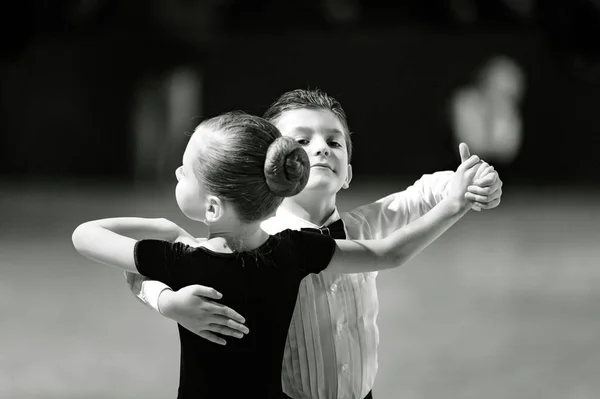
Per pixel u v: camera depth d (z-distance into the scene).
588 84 76.06
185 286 8.04
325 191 9.06
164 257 8.05
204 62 77.56
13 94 77.31
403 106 77.31
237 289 8.05
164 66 76.88
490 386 18.31
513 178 76.25
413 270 34.44
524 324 24.47
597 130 75.88
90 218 50.09
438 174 9.69
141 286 8.18
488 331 23.67
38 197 62.16
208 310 7.77
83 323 24.67
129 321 24.94
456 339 22.67
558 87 76.06
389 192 63.69
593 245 41.16
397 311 26.39
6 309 26.72
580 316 25.58
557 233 45.94
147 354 20.92
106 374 19.09
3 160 77.81
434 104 77.06
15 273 33.78
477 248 40.69
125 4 76.56
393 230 9.70
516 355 20.98
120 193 65.81
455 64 76.75
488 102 75.38
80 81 77.44
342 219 9.45
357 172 77.94
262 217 8.12
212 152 7.91
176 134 73.81
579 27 74.25
